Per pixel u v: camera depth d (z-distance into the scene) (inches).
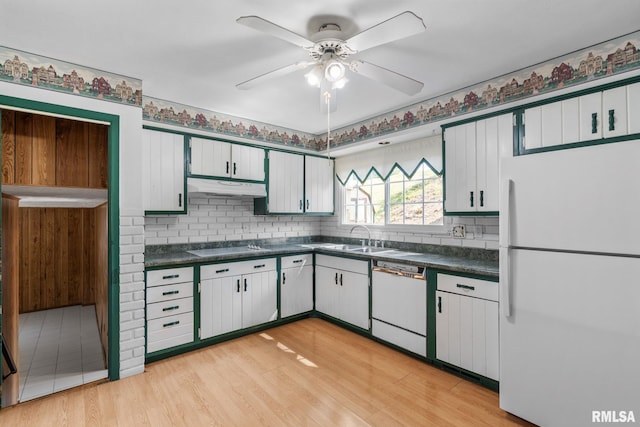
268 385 94.9
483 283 93.8
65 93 90.4
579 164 68.8
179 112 128.2
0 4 66.3
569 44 83.6
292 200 161.3
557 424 71.5
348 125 157.6
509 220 78.8
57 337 130.5
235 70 98.5
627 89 78.0
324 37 67.4
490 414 81.8
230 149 139.1
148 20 72.8
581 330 68.2
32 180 89.8
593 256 66.8
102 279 116.3
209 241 145.4
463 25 75.1
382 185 160.2
